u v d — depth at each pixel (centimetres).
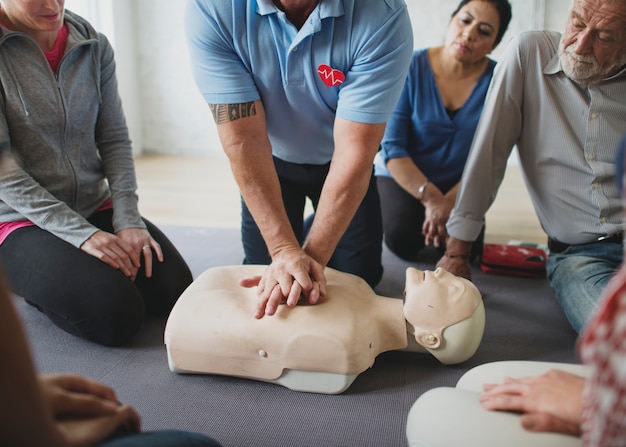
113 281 148
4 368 54
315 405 125
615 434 54
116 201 171
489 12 197
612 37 141
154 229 180
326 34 134
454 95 215
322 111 154
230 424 118
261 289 133
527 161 174
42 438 60
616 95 155
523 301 182
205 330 129
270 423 119
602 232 161
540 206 174
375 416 121
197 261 215
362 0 132
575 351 151
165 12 435
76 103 162
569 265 161
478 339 136
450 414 86
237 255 222
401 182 216
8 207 158
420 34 423
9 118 151
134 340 154
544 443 78
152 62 449
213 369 132
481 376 103
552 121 163
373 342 131
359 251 179
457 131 216
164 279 165
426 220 211
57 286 146
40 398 58
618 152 60
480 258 214
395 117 217
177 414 121
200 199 318
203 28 137
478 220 175
